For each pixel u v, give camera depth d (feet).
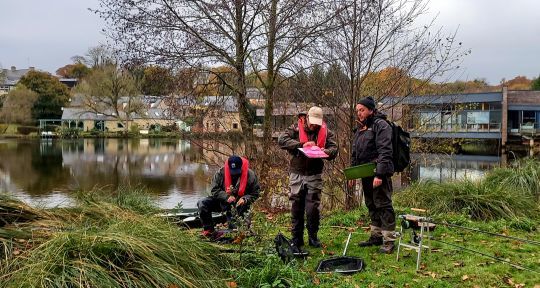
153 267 13.39
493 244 20.39
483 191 28.22
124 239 13.78
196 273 14.28
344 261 17.37
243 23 34.01
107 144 153.99
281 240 17.66
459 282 15.70
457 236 21.84
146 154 109.81
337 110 31.07
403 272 16.56
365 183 19.30
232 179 21.17
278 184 34.55
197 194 49.44
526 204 27.73
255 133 38.11
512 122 137.28
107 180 63.26
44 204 19.69
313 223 19.53
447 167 54.03
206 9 32.89
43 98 228.63
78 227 15.67
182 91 34.12
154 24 32.14
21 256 13.44
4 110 211.82
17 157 102.53
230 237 19.81
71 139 183.42
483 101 122.62
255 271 15.01
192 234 16.99
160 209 25.54
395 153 18.28
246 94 36.42
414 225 18.31
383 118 18.52
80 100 215.10
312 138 18.75
